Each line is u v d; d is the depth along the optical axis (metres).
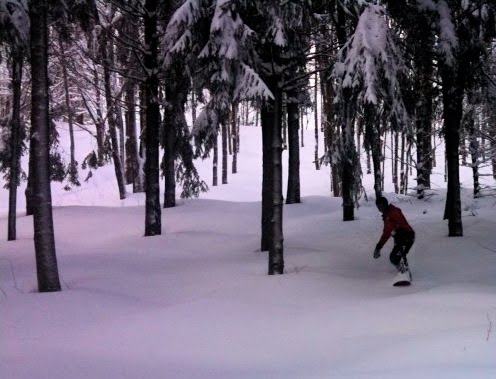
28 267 11.70
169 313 7.29
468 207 17.47
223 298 8.17
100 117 28.16
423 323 6.18
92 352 5.62
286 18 10.17
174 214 19.94
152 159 16.14
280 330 6.33
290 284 9.02
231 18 9.36
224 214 19.92
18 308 7.53
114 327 6.62
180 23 10.34
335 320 6.64
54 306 7.62
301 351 5.47
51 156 24.05
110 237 16.45
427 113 15.96
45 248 8.82
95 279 10.12
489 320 5.92
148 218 16.12
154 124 16.11
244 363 5.18
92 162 28.08
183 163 22.53
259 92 9.27
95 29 18.86
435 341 5.16
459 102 12.89
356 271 10.40
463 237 12.65
